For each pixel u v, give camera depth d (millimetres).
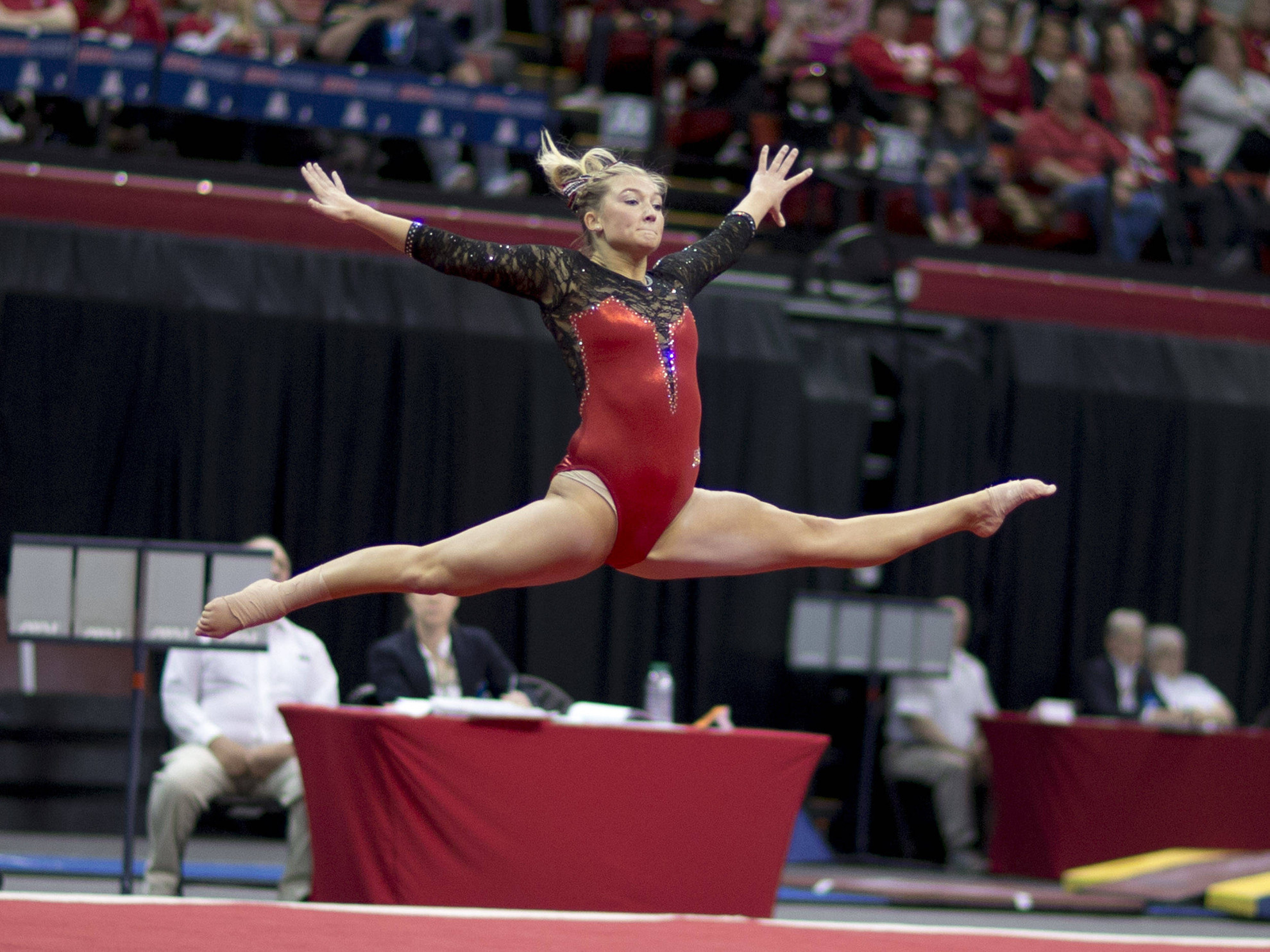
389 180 36188
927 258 37188
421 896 20578
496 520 11648
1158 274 38656
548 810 21016
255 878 25469
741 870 21984
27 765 31062
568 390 33938
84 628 21641
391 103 33500
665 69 38594
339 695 32281
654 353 11883
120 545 21812
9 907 14742
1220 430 37844
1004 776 32344
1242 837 32031
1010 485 12555
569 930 15383
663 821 21516
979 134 39469
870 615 31016
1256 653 37781
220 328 32000
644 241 12023
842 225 38375
